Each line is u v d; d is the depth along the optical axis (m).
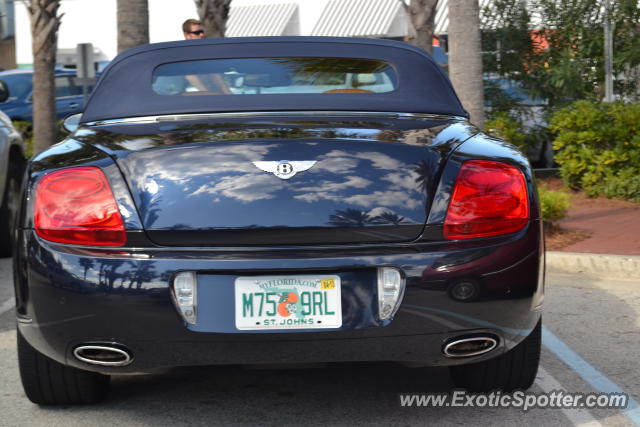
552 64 13.34
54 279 3.23
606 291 6.54
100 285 3.19
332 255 3.17
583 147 11.22
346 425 3.67
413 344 3.25
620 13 12.83
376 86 4.12
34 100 15.88
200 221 3.18
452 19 8.69
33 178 3.39
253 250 3.17
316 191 3.21
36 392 3.81
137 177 3.27
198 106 3.91
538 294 3.40
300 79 4.11
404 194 3.25
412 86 4.15
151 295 3.16
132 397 4.04
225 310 3.17
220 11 13.88
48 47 15.77
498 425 3.67
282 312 3.18
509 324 3.34
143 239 3.21
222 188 3.21
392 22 27.84
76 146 3.56
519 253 3.30
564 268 7.38
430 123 3.78
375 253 3.20
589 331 5.33
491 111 13.35
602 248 7.77
